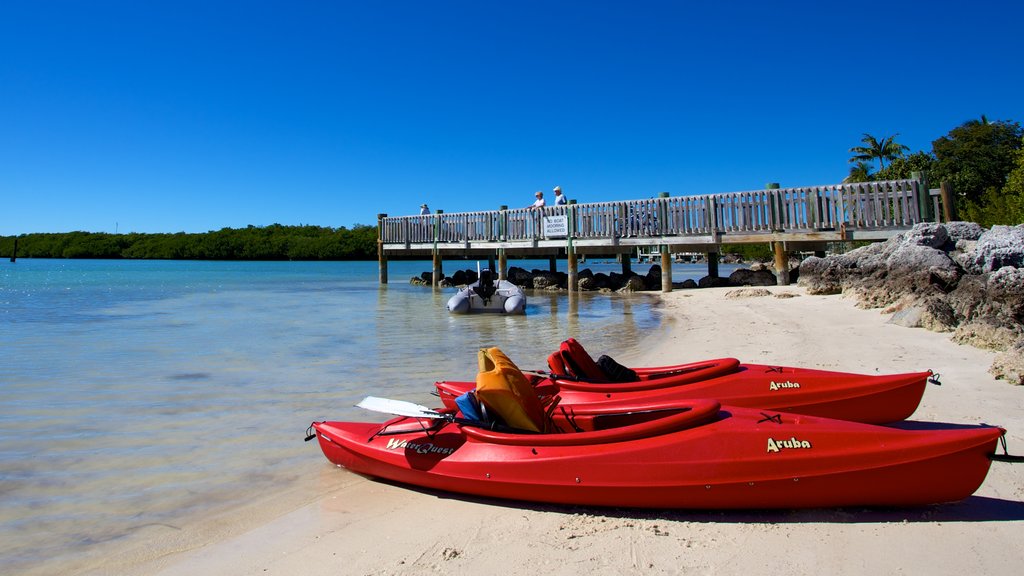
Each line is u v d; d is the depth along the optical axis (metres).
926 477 3.81
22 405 7.42
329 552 3.91
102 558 3.88
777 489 3.96
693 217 20.47
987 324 9.09
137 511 4.57
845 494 3.93
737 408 4.66
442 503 4.62
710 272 26.84
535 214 25.61
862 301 13.79
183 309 19.45
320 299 23.56
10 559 3.87
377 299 23.50
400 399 7.73
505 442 4.59
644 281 27.06
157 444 6.04
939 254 13.14
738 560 3.56
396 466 4.87
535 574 3.52
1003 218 23.09
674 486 4.06
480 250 29.94
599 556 3.69
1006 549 3.54
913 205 16.12
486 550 3.84
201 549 3.99
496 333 13.70
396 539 4.05
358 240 91.69
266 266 70.19
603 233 23.27
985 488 4.34
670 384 5.73
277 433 6.40
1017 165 30.89
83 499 4.76
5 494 4.84
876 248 17.27
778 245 19.62
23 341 12.45
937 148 37.72
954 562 3.43
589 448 4.31
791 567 3.46
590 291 25.88
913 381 5.45
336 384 8.59
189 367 9.78
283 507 4.62
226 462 5.57
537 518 4.27
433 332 13.91
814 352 9.34
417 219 30.88
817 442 4.01
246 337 13.12
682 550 3.71
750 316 14.26
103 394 8.00
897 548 3.61
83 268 62.19
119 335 13.41
